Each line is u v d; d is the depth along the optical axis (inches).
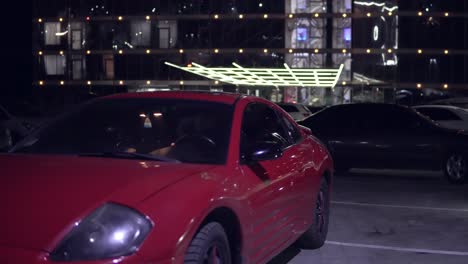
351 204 389.4
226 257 160.2
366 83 1776.6
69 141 192.9
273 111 235.8
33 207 136.3
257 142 184.1
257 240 180.1
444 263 247.1
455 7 1743.4
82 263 125.5
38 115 986.7
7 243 128.3
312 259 250.4
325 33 1793.8
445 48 1750.7
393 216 347.9
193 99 204.5
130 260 128.0
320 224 264.7
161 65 1911.9
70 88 1967.3
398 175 568.4
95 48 1950.1
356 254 259.9
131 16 1921.8
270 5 1824.6
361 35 1777.8
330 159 272.1
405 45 1760.6
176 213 138.9
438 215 352.2
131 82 1929.1
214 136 185.8
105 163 163.8
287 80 1702.8
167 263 133.6
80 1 1952.5
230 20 1857.8
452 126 707.4
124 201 136.8
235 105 201.6
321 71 1448.1
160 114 197.3
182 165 165.2
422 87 1756.9
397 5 1755.7
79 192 140.6
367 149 527.8
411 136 514.9
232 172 171.6
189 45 1886.1
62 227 130.2
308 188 235.5
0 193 143.1
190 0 1877.5
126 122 196.5
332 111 549.6
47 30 1972.2
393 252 264.4
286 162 214.4
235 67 1553.9
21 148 194.1
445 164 504.1
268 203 187.5
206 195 149.6
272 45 1828.2
